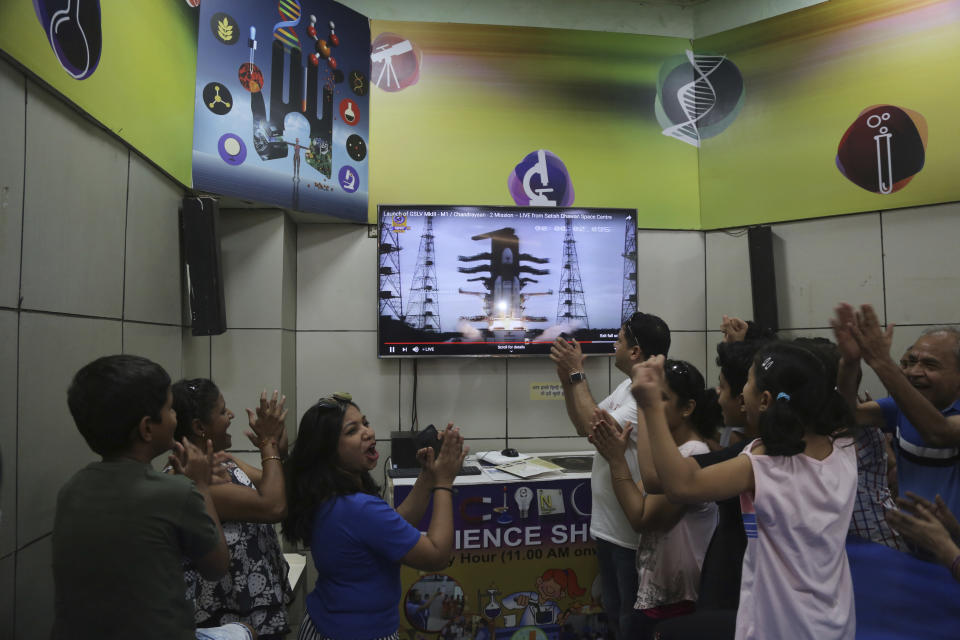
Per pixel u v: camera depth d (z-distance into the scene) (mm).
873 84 3516
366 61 3717
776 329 3574
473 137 3834
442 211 3650
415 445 3168
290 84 3303
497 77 3877
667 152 4020
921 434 1565
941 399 1808
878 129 3484
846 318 1593
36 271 1720
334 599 1402
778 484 1129
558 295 3730
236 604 1541
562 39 3943
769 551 1115
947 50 3324
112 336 2191
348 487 1468
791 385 1185
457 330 3645
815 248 3650
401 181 3762
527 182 3863
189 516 1189
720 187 3959
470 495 2744
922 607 1247
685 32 4062
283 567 1766
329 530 1404
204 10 2896
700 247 4027
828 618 1064
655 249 3994
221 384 3268
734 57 3941
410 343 3609
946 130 3301
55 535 1153
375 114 3750
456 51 3852
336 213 3527
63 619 1117
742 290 3873
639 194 3982
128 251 2320
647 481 1661
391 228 3604
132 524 1130
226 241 3334
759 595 1105
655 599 1784
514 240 3707
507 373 3809
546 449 3811
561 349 2354
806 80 3715
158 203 2598
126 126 2266
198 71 2869
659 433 1200
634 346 2186
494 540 2742
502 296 3684
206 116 2904
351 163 3621
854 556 1483
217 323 2818
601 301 3762
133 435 1225
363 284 3729
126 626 1099
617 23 4070
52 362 1794
